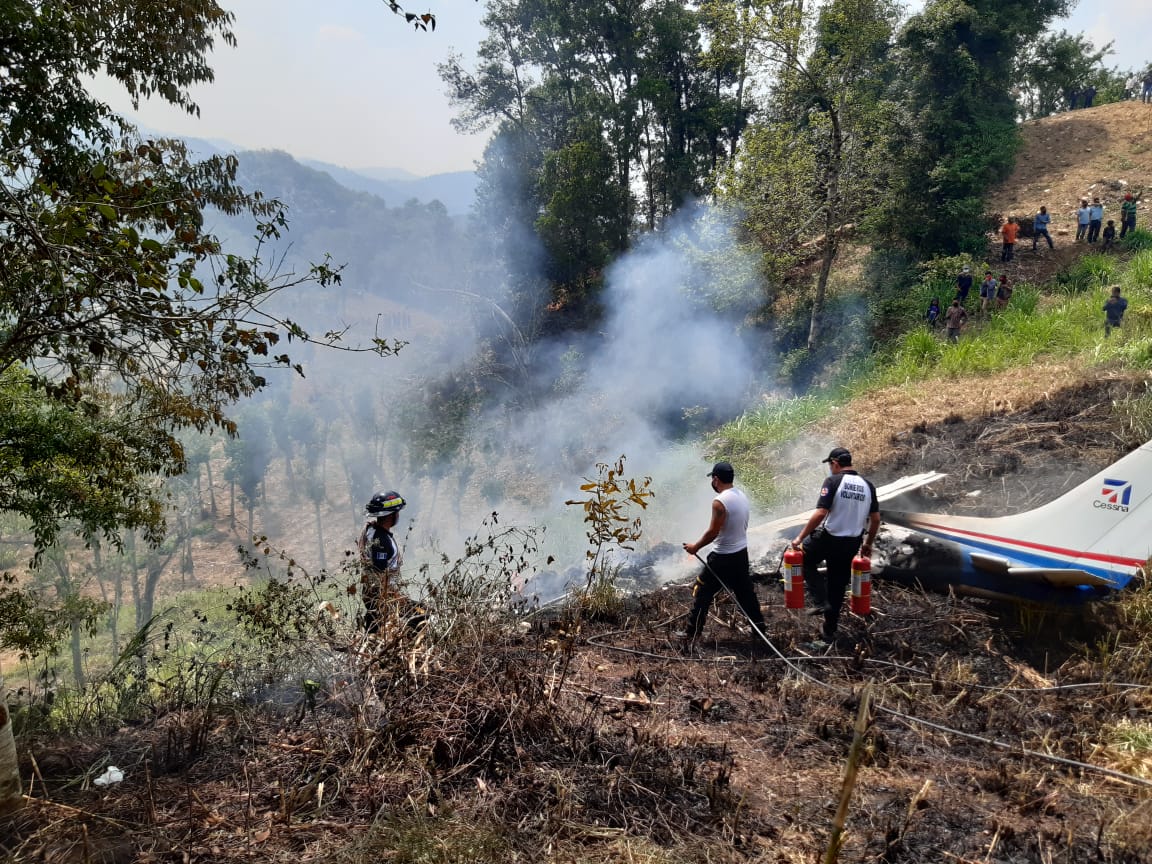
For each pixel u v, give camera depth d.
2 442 8.73
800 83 20.17
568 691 4.54
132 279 4.79
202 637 5.75
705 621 5.84
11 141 6.07
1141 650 4.96
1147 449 5.27
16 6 5.54
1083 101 32.69
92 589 32.78
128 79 6.69
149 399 6.35
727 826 3.26
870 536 5.54
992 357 14.37
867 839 3.24
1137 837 3.20
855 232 22.09
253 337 5.37
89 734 4.35
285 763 3.77
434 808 3.32
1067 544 5.49
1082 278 18.05
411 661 4.23
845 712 4.46
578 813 3.32
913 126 22.89
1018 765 3.89
